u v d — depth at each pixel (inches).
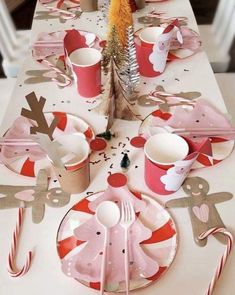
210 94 38.0
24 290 23.4
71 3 53.6
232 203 28.0
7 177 30.2
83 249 24.3
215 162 30.7
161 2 53.2
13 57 63.0
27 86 39.7
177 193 28.8
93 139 33.2
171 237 25.8
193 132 32.2
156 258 24.7
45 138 25.2
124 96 33.7
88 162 27.9
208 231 25.7
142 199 28.0
